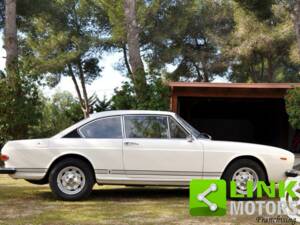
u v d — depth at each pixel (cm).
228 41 3216
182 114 2286
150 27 3180
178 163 791
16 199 805
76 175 791
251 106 2353
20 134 1433
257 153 802
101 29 3550
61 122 3112
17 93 1434
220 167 796
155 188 970
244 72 3494
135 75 1465
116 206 742
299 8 1897
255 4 1877
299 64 3284
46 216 656
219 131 2536
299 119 1420
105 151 788
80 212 688
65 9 3431
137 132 804
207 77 3488
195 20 3450
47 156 783
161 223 614
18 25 2439
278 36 2916
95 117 814
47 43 3241
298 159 1728
